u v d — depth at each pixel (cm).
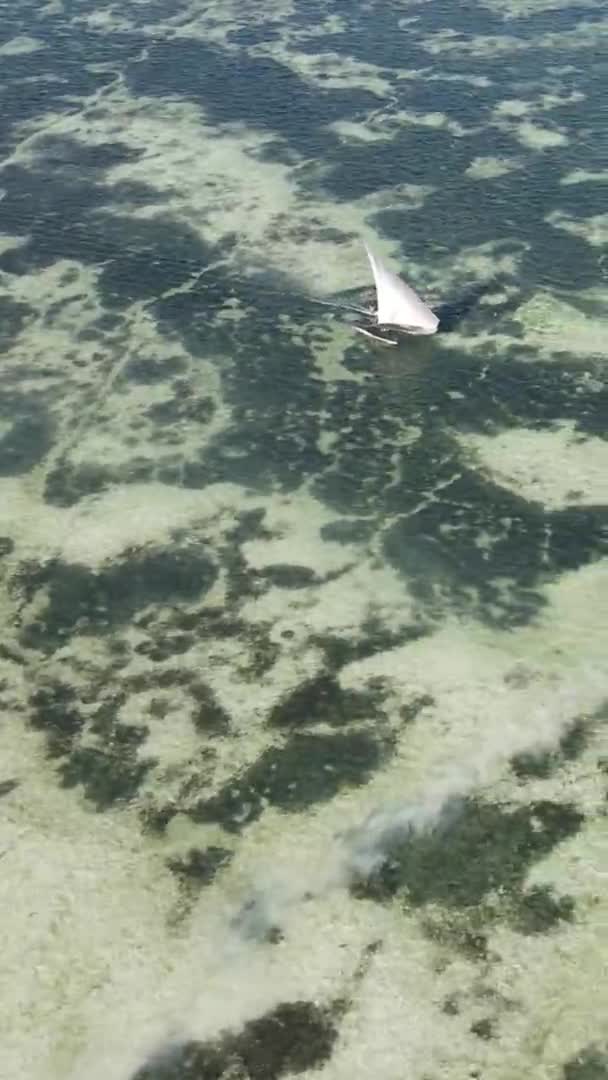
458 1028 2688
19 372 4944
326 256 5625
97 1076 2636
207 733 3400
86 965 2838
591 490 4209
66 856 3080
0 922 2927
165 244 5784
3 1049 2681
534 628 3691
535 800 3169
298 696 3497
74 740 3397
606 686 3481
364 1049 2659
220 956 2850
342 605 3800
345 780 3253
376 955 2838
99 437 4569
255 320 5209
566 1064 2619
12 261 5709
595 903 2925
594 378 4753
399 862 3042
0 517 4203
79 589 3906
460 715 3412
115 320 5259
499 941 2856
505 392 4706
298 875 3027
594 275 5391
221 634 3722
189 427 4606
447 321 5128
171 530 4125
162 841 3116
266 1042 2681
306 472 4362
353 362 4916
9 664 3653
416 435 4512
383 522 4119
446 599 3809
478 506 4166
